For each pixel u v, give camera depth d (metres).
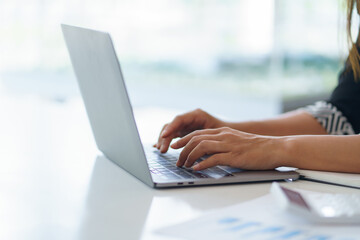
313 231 0.62
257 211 0.69
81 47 1.02
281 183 0.89
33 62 5.26
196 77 8.29
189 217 0.69
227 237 0.60
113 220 0.67
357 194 0.77
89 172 0.96
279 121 1.28
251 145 0.94
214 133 0.98
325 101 1.33
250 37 7.68
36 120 1.63
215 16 8.00
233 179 0.87
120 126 0.91
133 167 0.91
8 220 0.68
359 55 1.23
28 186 0.85
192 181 0.85
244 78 7.84
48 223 0.66
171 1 7.67
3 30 5.20
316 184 0.89
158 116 1.81
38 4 5.30
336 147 0.93
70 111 1.85
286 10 4.84
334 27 4.41
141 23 7.38
